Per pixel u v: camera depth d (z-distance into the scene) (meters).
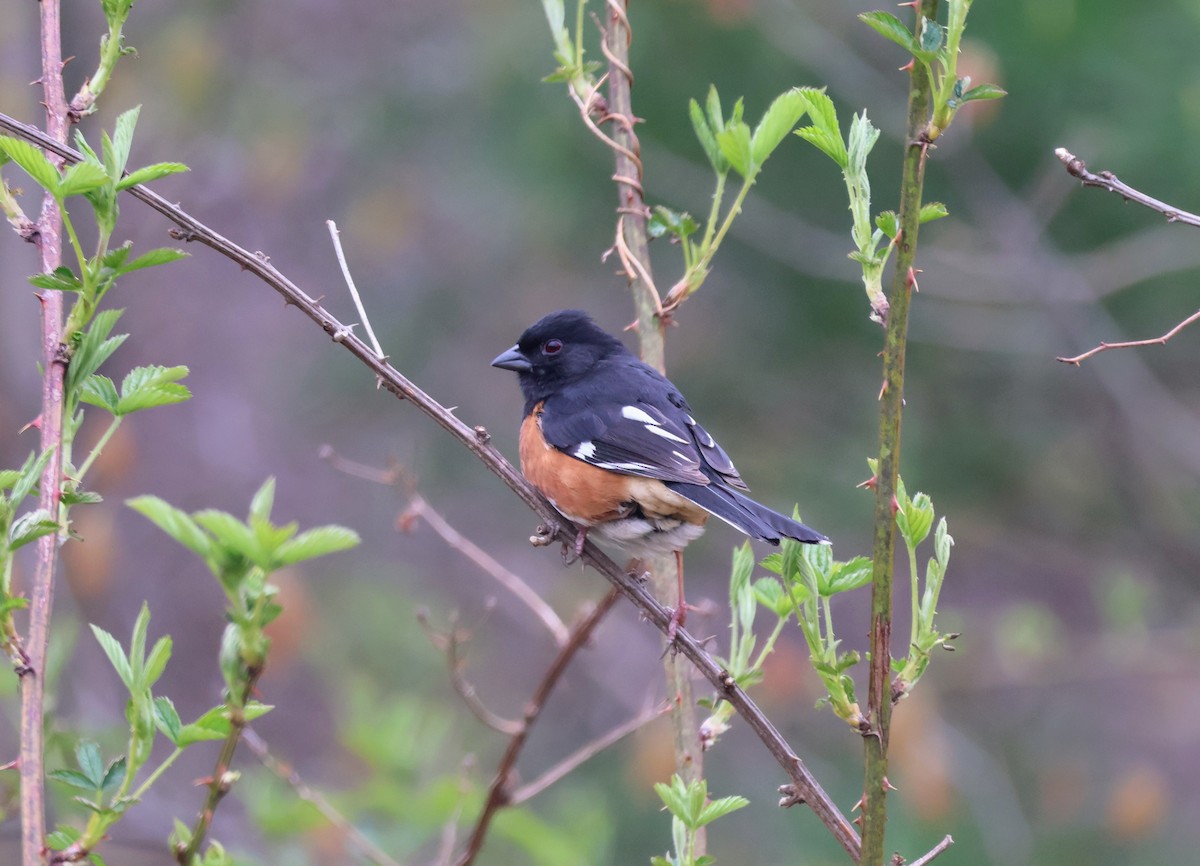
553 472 6.33
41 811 3.42
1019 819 13.30
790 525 4.56
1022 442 13.84
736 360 13.95
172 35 16.19
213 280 18.67
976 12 11.67
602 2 13.00
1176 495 15.02
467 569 16.38
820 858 12.89
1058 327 13.19
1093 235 12.71
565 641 6.61
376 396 17.27
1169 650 13.60
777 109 5.43
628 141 6.25
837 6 12.50
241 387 18.30
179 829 4.11
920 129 3.82
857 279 12.73
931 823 12.13
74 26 14.61
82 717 9.14
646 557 6.36
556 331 7.27
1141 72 11.49
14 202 4.28
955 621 13.86
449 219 16.91
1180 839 14.10
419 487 16.48
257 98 16.86
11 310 13.26
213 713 3.50
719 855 13.32
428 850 8.98
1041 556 14.91
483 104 14.69
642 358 6.03
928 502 4.12
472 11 15.92
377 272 17.56
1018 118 11.98
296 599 11.50
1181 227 12.30
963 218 12.80
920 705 12.13
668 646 5.34
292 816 7.10
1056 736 15.39
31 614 3.58
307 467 17.55
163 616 16.03
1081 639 14.48
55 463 3.75
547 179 13.53
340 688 13.46
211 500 17.31
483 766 13.91
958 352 13.80
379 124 16.61
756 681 4.76
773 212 12.63
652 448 6.25
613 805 13.40
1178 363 14.63
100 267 3.90
